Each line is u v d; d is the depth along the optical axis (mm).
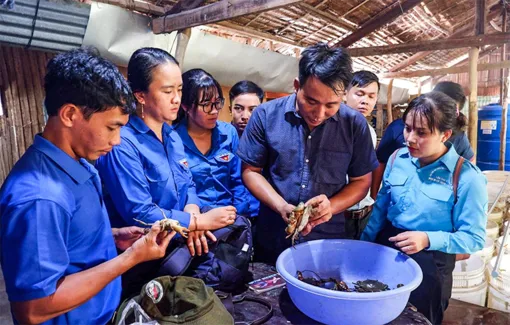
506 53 9336
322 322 1143
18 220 770
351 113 1563
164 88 1349
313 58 1257
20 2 2510
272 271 1557
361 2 4664
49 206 797
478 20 5020
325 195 1504
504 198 3027
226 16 2840
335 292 1067
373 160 1629
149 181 1371
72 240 894
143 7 3193
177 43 3369
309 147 1535
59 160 868
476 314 1990
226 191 1975
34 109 3010
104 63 874
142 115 1414
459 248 1352
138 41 3242
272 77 4961
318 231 1657
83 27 2869
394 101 9039
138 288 1304
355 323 1089
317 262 1474
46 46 2744
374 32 5660
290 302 1309
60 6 2691
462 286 2186
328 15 4688
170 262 1274
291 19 4539
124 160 1285
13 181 814
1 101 2850
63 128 876
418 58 7449
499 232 3012
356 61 7035
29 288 758
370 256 1449
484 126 6504
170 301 1030
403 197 1529
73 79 823
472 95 5082
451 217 1438
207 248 1327
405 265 1310
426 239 1365
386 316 1091
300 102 1367
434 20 5781
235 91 2348
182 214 1300
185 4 3189
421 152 1419
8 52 2830
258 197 1556
